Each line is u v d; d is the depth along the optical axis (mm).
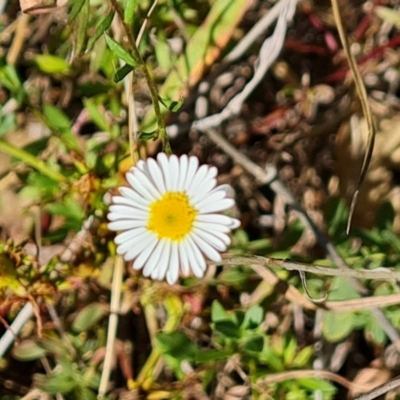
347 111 309
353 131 306
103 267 290
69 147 285
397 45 312
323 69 317
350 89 312
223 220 261
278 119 314
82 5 259
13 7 303
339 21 268
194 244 261
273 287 290
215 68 296
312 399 281
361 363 300
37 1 276
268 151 314
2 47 306
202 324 293
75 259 289
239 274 287
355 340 300
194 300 290
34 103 305
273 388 280
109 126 289
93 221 288
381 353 298
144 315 300
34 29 305
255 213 310
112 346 285
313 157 313
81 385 281
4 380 297
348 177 304
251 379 279
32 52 306
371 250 284
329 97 314
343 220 286
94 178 283
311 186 311
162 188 262
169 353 276
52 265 287
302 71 317
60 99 306
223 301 293
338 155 308
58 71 296
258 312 274
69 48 293
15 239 296
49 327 292
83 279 290
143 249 262
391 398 294
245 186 310
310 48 316
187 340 276
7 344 287
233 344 277
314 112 315
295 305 296
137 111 296
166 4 288
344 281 282
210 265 281
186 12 292
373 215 300
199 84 297
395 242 278
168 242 262
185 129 297
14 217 295
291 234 291
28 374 300
